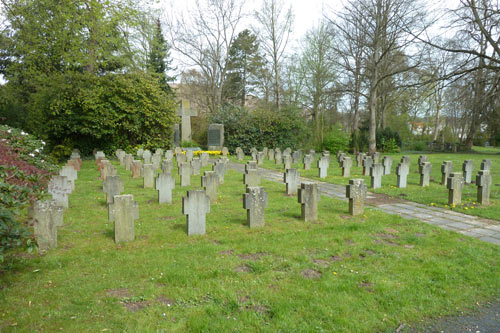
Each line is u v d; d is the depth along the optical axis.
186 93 45.28
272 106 40.19
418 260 5.64
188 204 6.55
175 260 5.36
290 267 5.21
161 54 32.06
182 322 3.70
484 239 6.94
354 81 32.78
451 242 6.53
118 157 19.31
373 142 26.41
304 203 7.71
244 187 12.06
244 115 29.64
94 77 19.78
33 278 4.62
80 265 5.11
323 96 35.16
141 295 4.24
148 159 17.67
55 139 20.27
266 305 4.13
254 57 43.91
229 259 5.43
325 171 15.35
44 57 19.47
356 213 8.45
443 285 4.76
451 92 21.28
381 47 26.08
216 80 39.50
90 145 21.00
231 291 4.38
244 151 28.59
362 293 4.45
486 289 4.72
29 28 18.02
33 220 5.59
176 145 27.80
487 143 52.53
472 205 9.75
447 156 27.83
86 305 3.96
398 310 4.12
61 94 18.72
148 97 21.66
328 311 4.00
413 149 41.44
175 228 7.12
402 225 7.72
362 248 6.12
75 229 6.93
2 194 4.51
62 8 18.16
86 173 14.77
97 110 19.28
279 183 13.23
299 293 4.38
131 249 5.88
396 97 36.09
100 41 19.81
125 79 20.75
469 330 3.83
